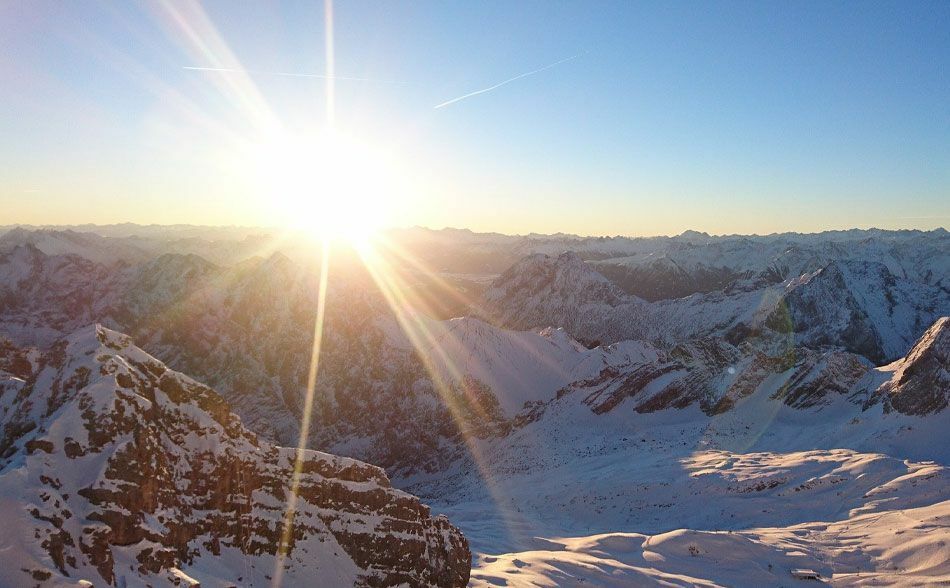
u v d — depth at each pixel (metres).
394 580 33.31
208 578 26.98
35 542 21.30
